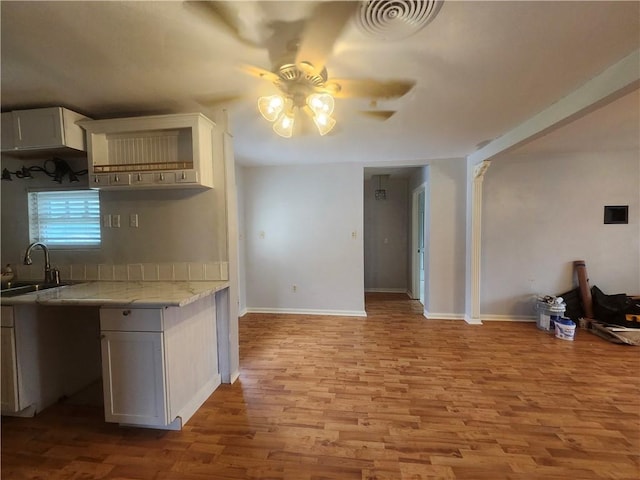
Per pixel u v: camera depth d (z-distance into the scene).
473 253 3.86
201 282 2.36
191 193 2.40
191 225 2.41
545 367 2.66
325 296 4.37
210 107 2.21
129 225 2.46
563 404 2.11
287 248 4.41
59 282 2.38
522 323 3.90
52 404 2.18
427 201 4.16
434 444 1.74
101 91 1.93
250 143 3.19
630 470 1.55
